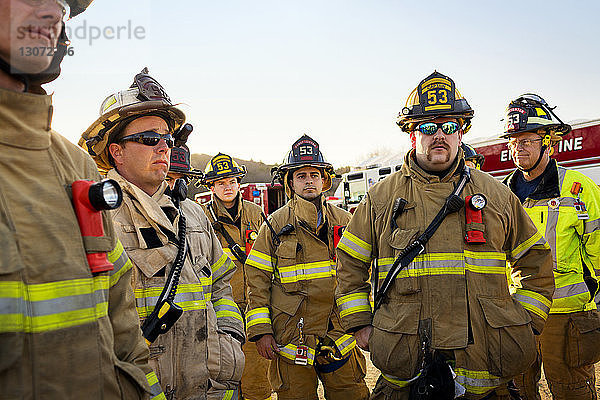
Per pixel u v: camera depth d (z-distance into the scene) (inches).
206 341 83.3
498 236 94.1
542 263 100.1
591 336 131.0
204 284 87.2
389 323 93.4
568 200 134.2
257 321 134.6
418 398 86.7
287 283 136.9
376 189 105.5
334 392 134.8
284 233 139.7
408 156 103.3
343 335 135.0
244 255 187.9
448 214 94.3
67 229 44.4
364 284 106.3
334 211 150.9
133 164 85.0
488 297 91.4
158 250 79.6
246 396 166.1
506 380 91.2
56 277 42.2
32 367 39.7
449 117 96.7
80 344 43.3
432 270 92.0
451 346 88.0
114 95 85.0
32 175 43.5
